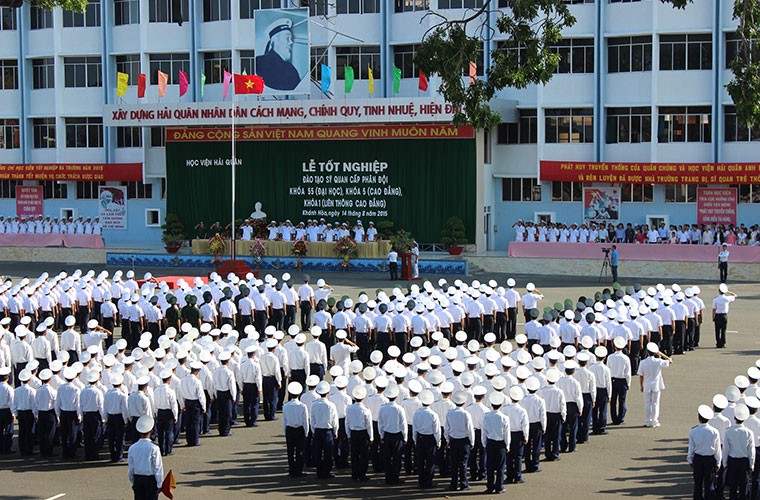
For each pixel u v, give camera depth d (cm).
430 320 2984
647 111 5338
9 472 2103
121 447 2180
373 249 5362
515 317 3356
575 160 5503
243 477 2042
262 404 2678
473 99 2686
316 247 5434
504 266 5250
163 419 2183
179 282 3444
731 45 5112
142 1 6078
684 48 5212
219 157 5897
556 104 5459
